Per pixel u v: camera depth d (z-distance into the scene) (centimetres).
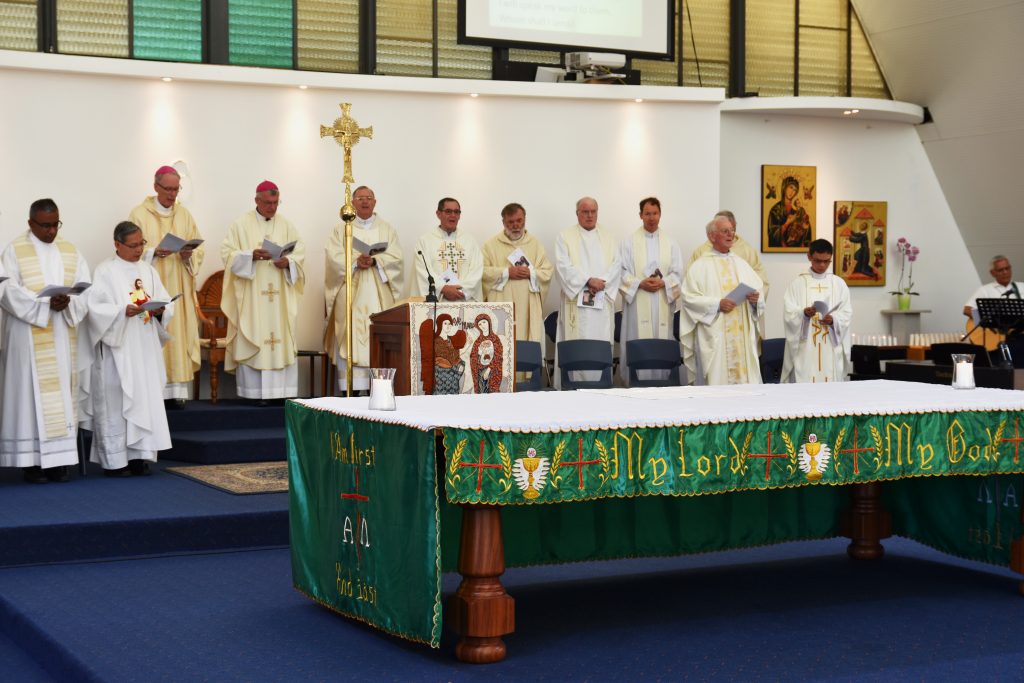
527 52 1228
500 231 1170
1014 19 1217
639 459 468
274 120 1110
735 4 1311
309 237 1122
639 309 1122
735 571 639
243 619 520
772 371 1070
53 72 1045
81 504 712
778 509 637
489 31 1170
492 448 439
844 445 511
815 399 557
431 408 510
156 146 1077
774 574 630
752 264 1202
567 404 530
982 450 541
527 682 432
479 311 727
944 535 636
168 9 1113
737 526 620
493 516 456
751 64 1327
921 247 1406
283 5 1148
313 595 535
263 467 866
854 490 662
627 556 588
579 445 455
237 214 1102
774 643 489
